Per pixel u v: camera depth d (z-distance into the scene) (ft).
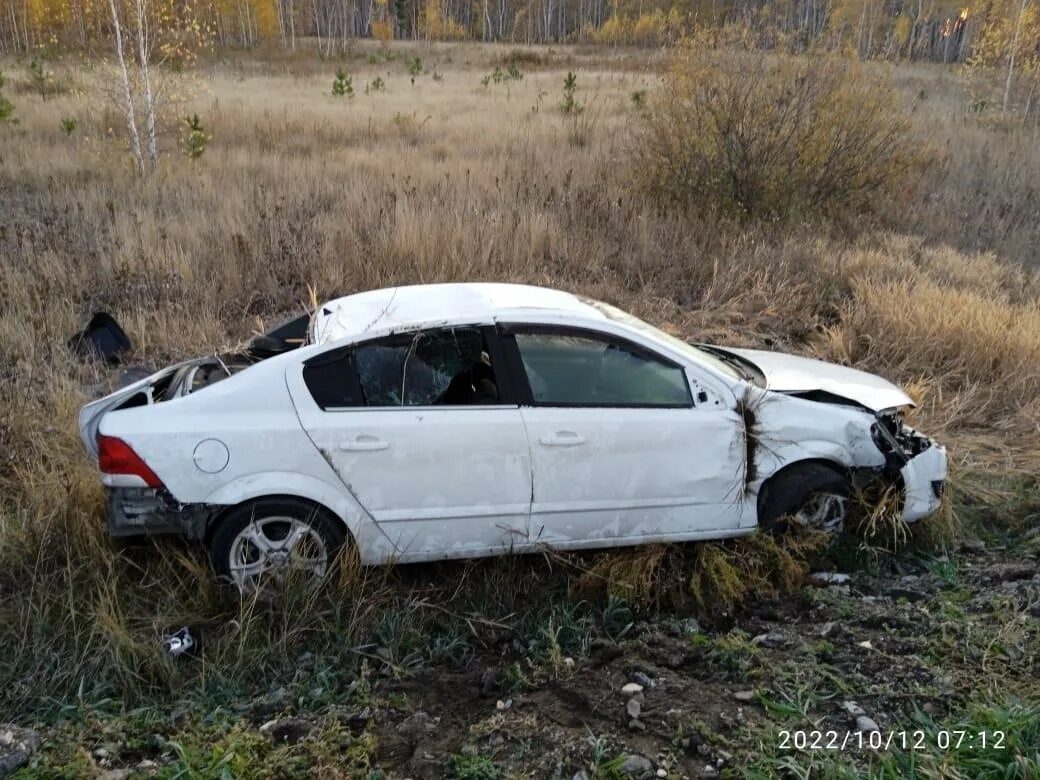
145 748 10.16
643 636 12.37
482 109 70.79
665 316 27.14
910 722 10.13
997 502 16.60
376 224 32.45
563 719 10.62
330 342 12.66
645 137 40.83
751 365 15.83
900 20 171.42
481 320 13.03
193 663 11.80
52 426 17.69
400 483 12.56
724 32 38.11
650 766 9.56
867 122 37.91
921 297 26.63
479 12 261.03
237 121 59.00
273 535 12.64
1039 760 8.91
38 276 26.21
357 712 10.82
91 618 11.88
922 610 12.69
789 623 12.84
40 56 88.69
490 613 13.11
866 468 14.39
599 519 13.34
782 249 32.40
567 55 152.35
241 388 12.37
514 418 12.82
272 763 9.62
